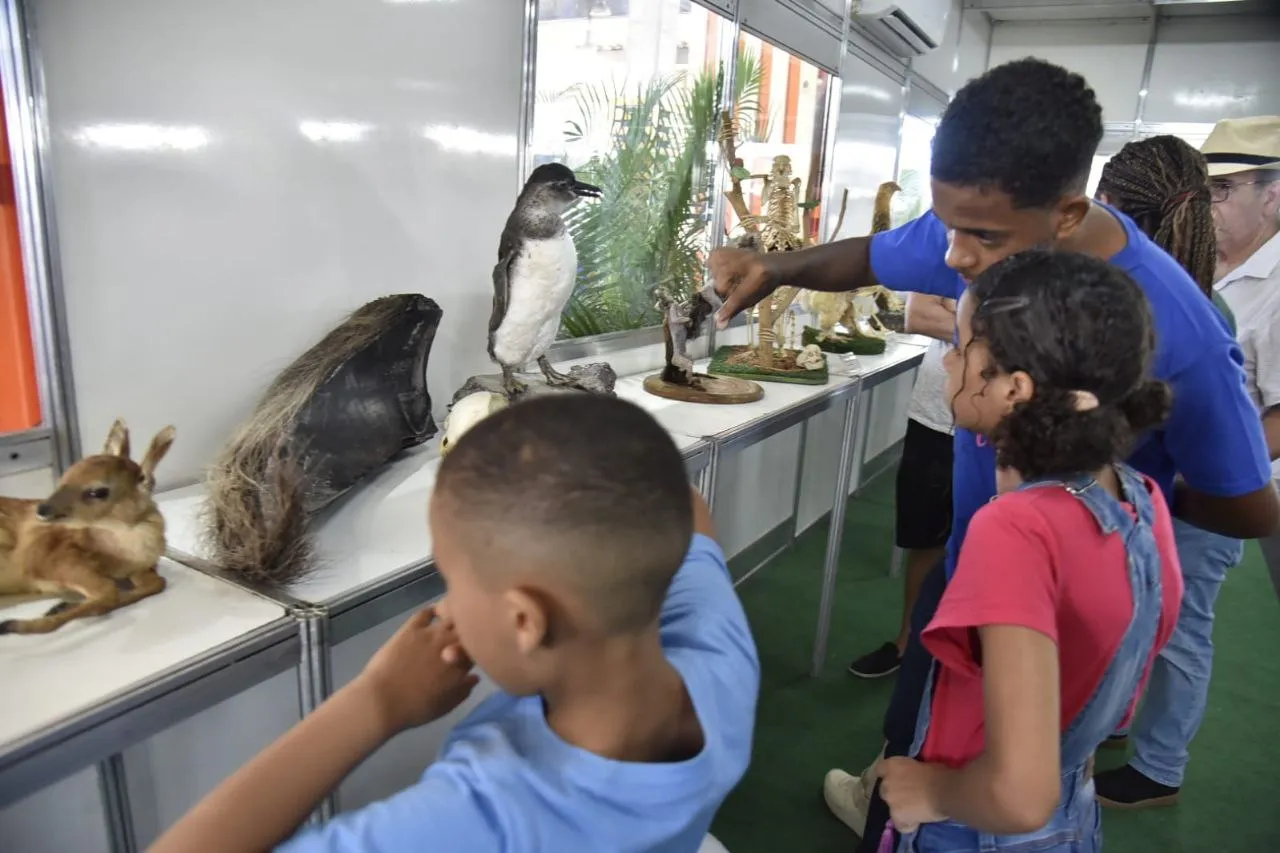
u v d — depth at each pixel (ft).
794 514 10.15
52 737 2.04
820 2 8.84
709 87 7.27
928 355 6.72
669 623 1.99
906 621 7.08
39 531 2.55
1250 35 14.38
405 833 1.37
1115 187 4.58
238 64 3.68
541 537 1.40
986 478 3.42
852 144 10.68
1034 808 2.17
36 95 3.04
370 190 4.39
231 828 1.47
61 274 3.24
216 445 3.93
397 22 4.32
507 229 4.39
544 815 1.45
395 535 3.41
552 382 4.85
